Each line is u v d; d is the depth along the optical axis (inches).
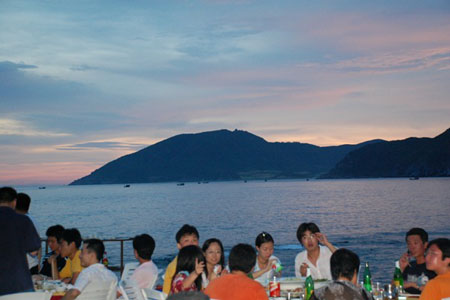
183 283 180.2
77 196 6432.1
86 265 205.3
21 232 204.1
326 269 235.5
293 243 1263.5
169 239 1471.5
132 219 2219.5
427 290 158.9
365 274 200.5
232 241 1400.1
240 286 158.7
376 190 5251.0
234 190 7057.1
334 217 2038.6
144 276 228.8
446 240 160.7
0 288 195.9
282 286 206.2
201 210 2783.0
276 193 5265.8
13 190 209.8
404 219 1846.7
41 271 282.8
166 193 6707.7
